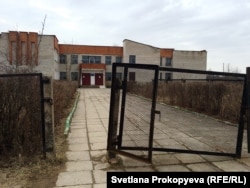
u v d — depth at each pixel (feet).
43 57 122.52
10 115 15.89
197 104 36.37
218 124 27.32
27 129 16.28
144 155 16.46
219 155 16.01
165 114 34.24
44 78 14.96
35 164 14.79
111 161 15.16
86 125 27.32
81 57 152.35
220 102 31.35
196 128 25.22
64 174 13.67
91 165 14.96
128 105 39.01
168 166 14.92
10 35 110.22
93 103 52.65
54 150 15.37
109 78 155.33
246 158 16.30
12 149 16.06
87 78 150.20
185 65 162.30
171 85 45.91
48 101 15.03
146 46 154.81
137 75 59.26
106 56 155.33
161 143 19.77
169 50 161.38
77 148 18.30
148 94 51.03
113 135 15.48
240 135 16.11
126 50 152.15
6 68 25.35
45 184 12.55
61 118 29.89
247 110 16.05
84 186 12.35
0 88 15.61
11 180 12.93
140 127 24.97
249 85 15.92
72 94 59.26
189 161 15.74
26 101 16.26
